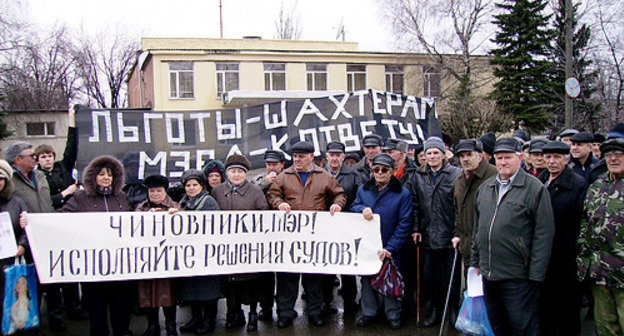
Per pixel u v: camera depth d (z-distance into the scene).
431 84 26.97
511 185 3.82
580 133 5.59
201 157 6.50
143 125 6.33
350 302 5.60
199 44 25.05
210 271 4.79
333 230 5.00
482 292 4.13
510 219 3.75
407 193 5.02
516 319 3.75
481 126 20.11
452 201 4.96
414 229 5.09
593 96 19.33
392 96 6.92
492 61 23.20
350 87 26.83
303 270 4.95
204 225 4.80
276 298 5.24
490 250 3.84
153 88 24.31
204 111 6.54
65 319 5.46
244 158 5.07
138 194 6.10
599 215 3.77
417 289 5.08
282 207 4.96
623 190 3.68
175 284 4.82
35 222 4.45
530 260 3.73
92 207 4.67
